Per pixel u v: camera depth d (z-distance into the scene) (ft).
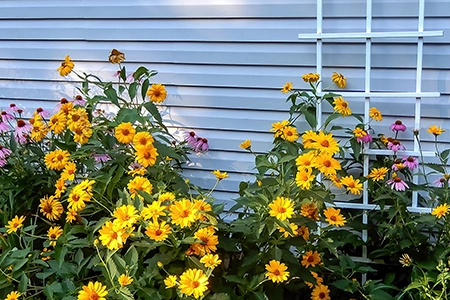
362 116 7.60
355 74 7.45
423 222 6.59
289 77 7.76
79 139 6.42
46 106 9.16
